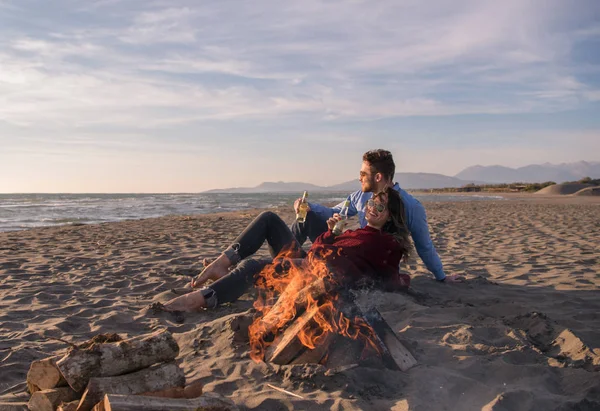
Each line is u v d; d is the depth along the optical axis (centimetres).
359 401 256
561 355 322
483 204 3262
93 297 498
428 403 256
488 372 295
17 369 306
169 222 1655
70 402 219
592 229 1254
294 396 263
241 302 447
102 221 1866
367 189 450
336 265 340
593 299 473
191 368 305
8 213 2423
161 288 532
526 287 534
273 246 450
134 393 222
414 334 358
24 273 633
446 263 715
